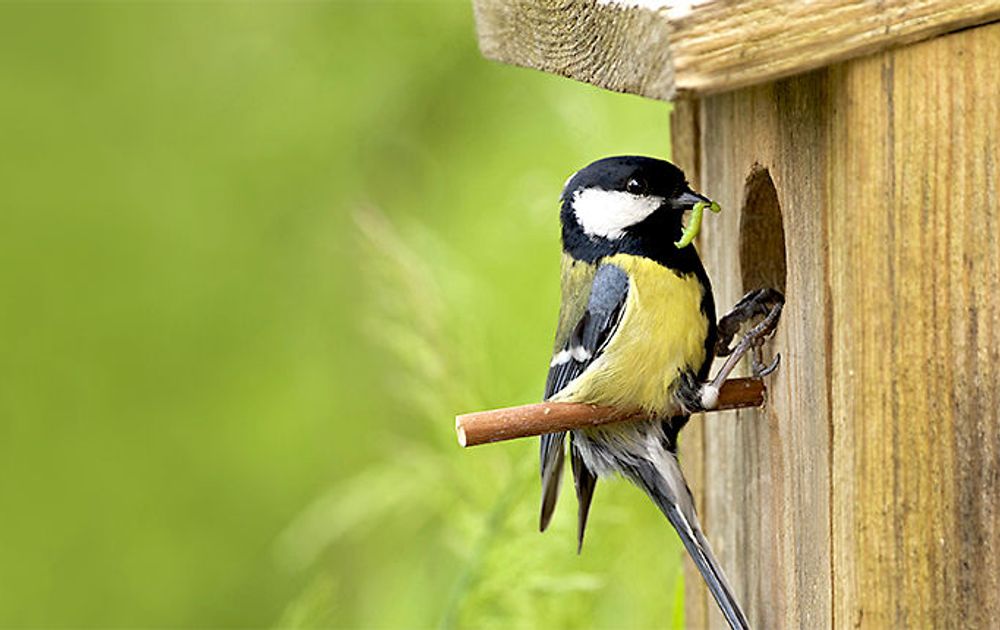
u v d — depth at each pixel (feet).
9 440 42.57
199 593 40.98
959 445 17.26
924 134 16.99
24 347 43.04
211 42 42.68
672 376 20.75
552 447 21.85
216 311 42.55
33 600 41.55
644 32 16.70
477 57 38.65
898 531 17.78
